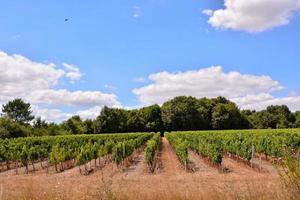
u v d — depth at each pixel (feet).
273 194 28.37
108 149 129.80
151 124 401.29
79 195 34.35
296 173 24.93
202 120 408.26
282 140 134.10
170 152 173.88
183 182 60.80
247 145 117.60
